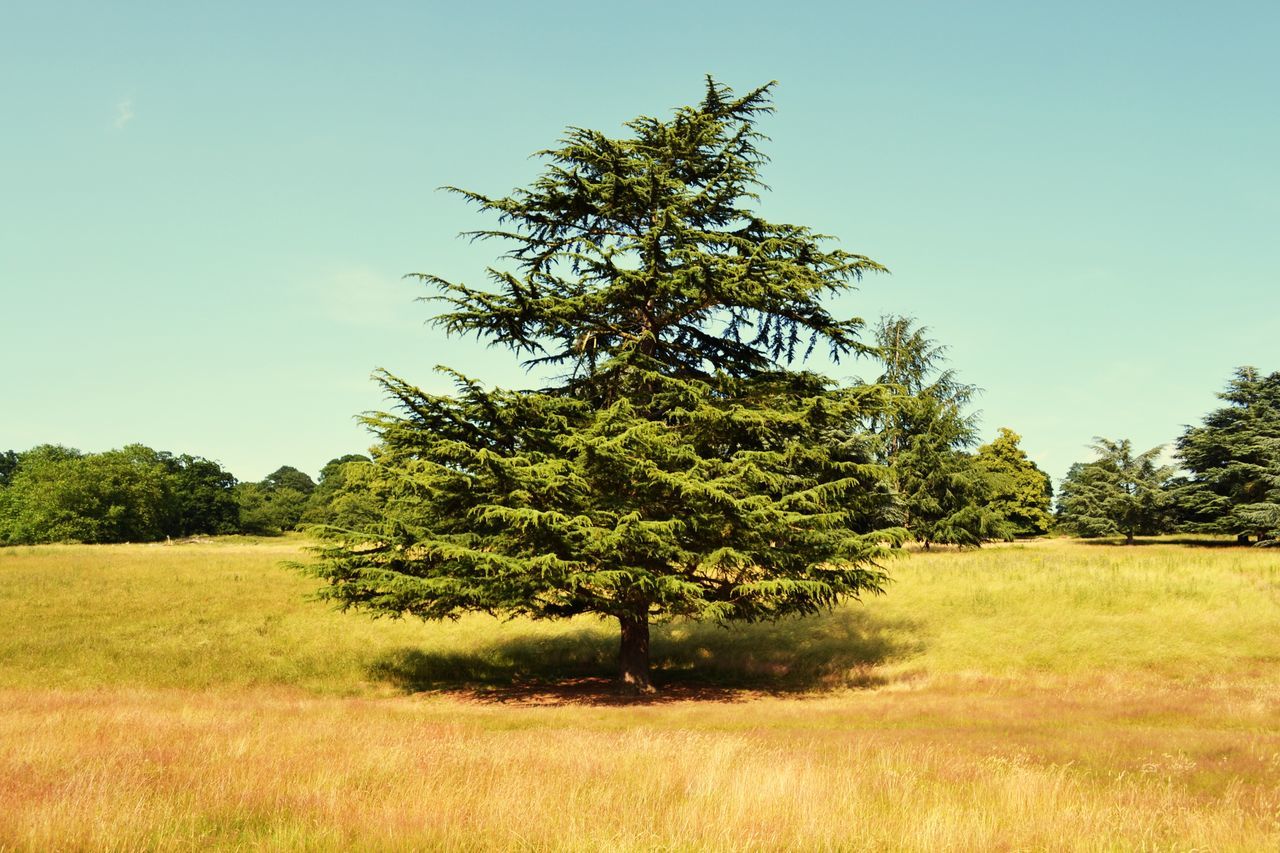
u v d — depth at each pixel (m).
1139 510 61.69
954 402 47.16
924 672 21.42
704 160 20.84
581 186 20.02
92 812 6.23
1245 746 11.37
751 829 6.23
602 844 5.67
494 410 17.58
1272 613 24.22
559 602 18.95
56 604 27.47
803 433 19.19
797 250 19.70
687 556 16.92
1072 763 10.28
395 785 7.83
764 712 16.08
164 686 20.08
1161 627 23.77
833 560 19.03
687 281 18.47
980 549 49.12
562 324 19.19
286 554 43.44
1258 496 52.69
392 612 18.64
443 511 18.47
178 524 106.38
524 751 9.98
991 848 6.05
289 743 10.48
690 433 18.91
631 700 18.36
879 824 6.57
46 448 103.56
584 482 16.59
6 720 12.25
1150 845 6.16
